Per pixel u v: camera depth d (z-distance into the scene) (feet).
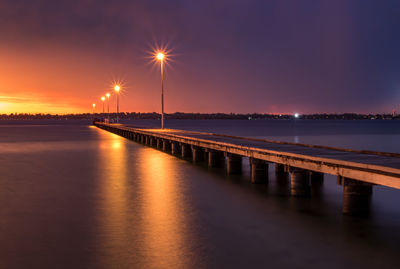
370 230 40.40
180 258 32.27
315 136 265.75
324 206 51.03
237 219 44.62
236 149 71.87
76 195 58.13
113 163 97.09
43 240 36.73
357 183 45.03
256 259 32.27
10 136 228.02
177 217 45.42
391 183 36.37
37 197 56.65
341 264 31.40
